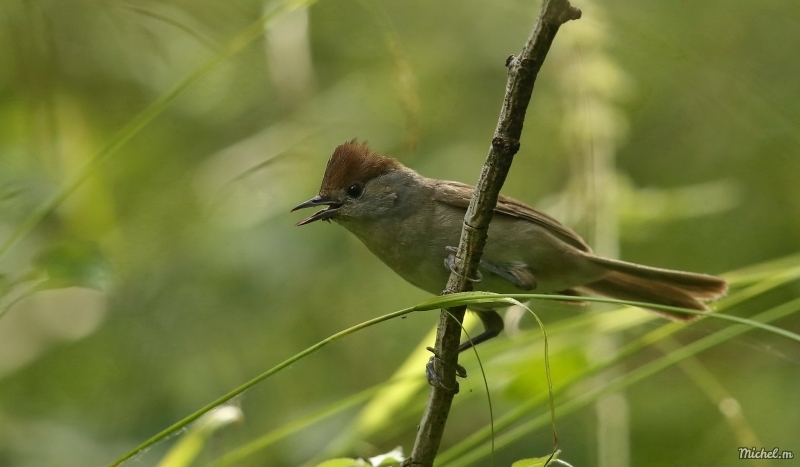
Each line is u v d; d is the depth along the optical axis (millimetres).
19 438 10711
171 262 12422
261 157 12555
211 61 8008
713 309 7945
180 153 13391
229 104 13648
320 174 12594
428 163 13391
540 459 5398
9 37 10781
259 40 13281
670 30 12398
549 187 13477
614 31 11000
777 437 11688
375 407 8531
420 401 9070
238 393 5590
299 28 12023
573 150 10273
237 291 12180
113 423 11344
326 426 11539
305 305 12531
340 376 12344
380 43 13672
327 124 13047
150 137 13359
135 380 11867
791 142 11039
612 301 5617
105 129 13000
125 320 12250
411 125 8133
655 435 12078
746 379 12391
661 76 13156
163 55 11953
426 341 8781
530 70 5559
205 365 11992
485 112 14000
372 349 12578
